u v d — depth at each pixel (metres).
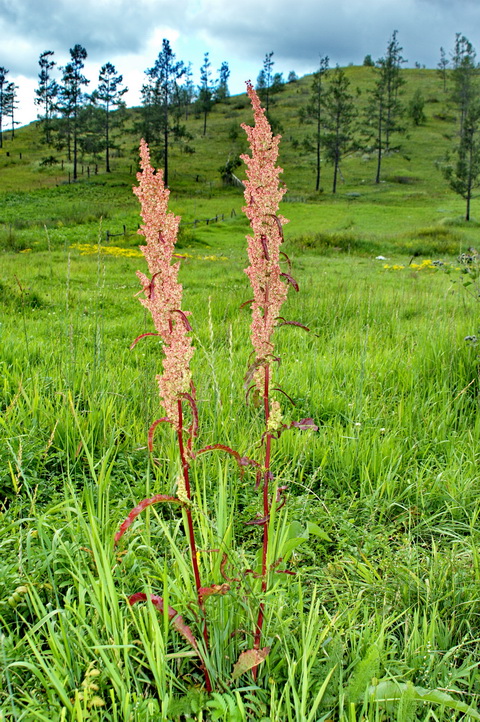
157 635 2.14
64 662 2.28
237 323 8.88
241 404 4.96
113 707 2.06
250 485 4.04
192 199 65.94
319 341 7.90
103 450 4.21
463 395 5.52
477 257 7.20
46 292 12.23
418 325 8.92
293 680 2.13
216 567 2.50
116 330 8.91
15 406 4.66
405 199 66.19
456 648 2.48
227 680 2.27
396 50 81.12
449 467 4.31
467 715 2.21
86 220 44.03
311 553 3.21
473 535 3.46
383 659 2.38
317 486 4.21
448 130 103.88
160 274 2.04
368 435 4.75
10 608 2.63
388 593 2.93
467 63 93.31
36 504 3.53
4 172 86.44
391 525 3.64
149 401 4.93
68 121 81.25
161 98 78.06
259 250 2.25
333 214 56.31
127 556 2.91
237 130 107.94
